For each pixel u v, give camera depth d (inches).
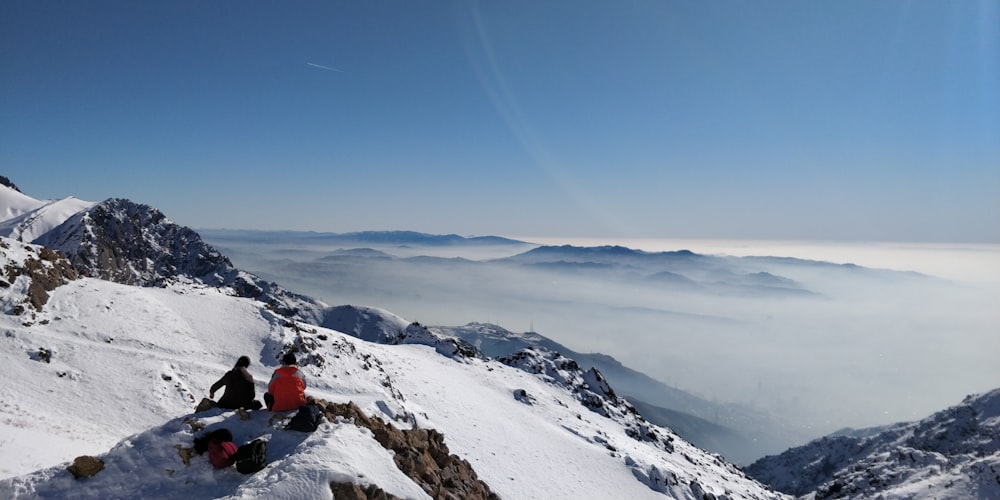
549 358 3270.2
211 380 1169.4
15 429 669.9
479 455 1316.4
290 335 1453.0
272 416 463.5
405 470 465.1
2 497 354.0
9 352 1003.3
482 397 2012.8
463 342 3112.7
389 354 2074.3
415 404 1558.8
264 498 340.8
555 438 1772.9
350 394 1310.3
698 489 1836.9
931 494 4232.3
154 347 1222.9
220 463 394.3
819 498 6186.0
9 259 1218.6
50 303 1224.8
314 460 380.5
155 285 1831.9
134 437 414.3
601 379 3270.2
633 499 1444.4
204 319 1461.6
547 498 1193.4
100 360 1088.8
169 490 373.4
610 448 1913.1
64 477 374.3
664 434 3088.1
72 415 874.1
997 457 4343.0
